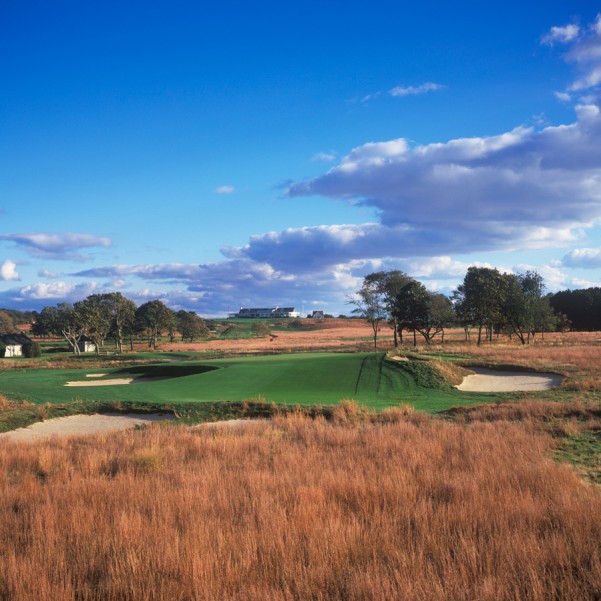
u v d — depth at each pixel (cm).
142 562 566
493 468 965
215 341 12925
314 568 534
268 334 16438
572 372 3281
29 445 1530
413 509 724
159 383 3259
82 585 538
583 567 523
